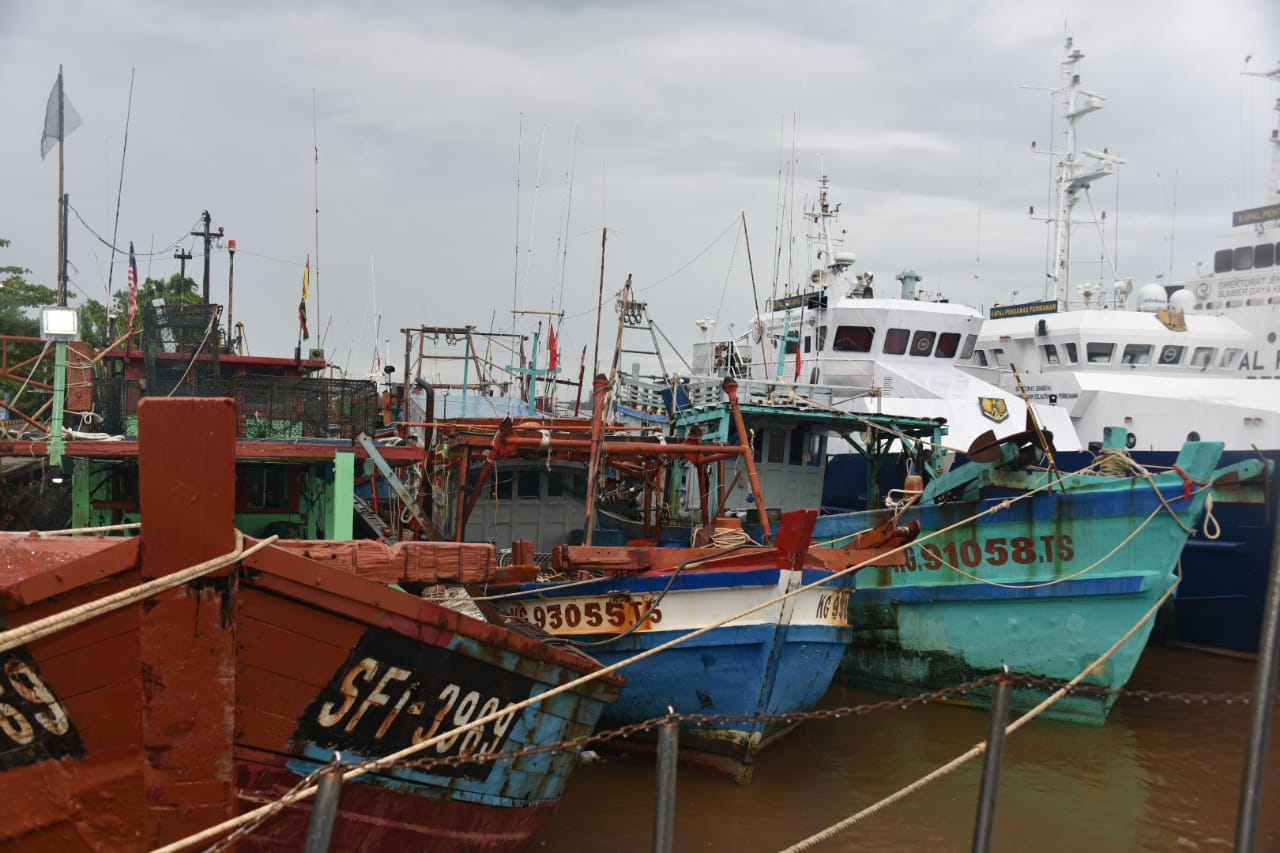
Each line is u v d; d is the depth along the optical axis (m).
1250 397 24.69
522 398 26.28
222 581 5.75
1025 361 29.69
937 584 15.60
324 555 6.97
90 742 5.95
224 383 17.86
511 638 7.28
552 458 15.58
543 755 8.26
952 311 25.73
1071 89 29.42
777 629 11.49
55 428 12.26
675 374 19.83
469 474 15.45
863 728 14.55
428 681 6.96
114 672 5.79
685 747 12.58
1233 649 18.69
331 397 14.01
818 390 19.09
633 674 12.19
